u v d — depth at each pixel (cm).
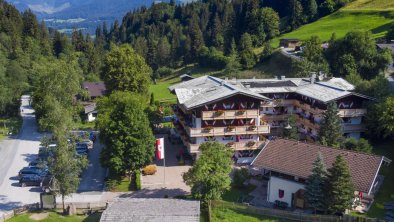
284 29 17812
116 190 5497
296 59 11225
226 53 17038
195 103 5994
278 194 5034
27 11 17825
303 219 4481
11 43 14188
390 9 15125
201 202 4769
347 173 4350
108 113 5966
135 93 7969
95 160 6719
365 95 6775
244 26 17650
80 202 4928
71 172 4644
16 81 10175
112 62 8644
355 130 6662
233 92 6038
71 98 7681
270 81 7738
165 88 13400
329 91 6831
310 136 6825
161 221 3962
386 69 9562
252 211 4684
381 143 6594
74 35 18062
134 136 5575
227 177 4806
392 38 11838
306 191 4625
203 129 6097
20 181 5628
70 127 4872
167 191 5444
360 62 9612
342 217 4312
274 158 5075
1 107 9406
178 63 18250
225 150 5119
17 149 7244
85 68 15300
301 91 7100
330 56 10588
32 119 9719
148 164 6084
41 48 15375
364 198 4928
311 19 17525
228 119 6275
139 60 8931
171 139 7519
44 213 4641
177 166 6331
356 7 16562
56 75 7431
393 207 4703
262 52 13888
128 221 3962
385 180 5444
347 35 10194
